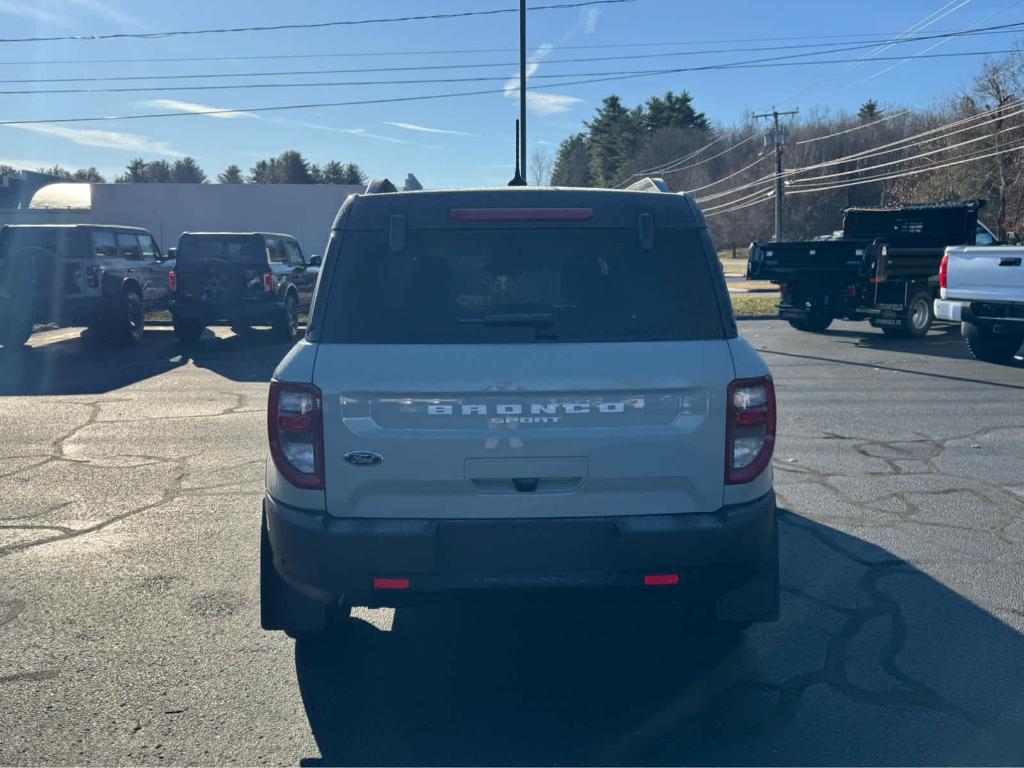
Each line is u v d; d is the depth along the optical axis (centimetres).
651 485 351
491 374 343
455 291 361
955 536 593
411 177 557
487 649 441
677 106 10325
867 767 335
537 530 348
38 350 1616
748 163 9550
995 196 5241
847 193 8788
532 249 366
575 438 346
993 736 356
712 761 341
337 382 346
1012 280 1208
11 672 412
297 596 396
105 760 341
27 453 838
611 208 372
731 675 410
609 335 354
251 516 646
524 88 2667
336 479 349
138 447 860
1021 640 441
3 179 4856
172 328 1988
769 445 360
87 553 570
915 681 401
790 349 1570
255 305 1669
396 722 371
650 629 461
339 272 365
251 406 1068
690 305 361
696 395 350
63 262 1548
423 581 348
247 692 395
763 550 362
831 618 468
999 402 1053
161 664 420
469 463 346
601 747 352
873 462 787
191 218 4059
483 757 346
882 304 1667
